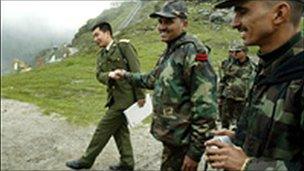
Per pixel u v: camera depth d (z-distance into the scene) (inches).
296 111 71.1
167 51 151.3
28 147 333.1
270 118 73.4
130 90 238.5
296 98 70.8
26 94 553.0
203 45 146.0
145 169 279.7
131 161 261.0
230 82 310.5
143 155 302.7
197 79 142.9
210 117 143.4
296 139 72.1
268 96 74.1
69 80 660.7
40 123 397.7
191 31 1220.5
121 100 241.1
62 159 306.8
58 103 484.7
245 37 76.7
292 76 71.4
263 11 73.6
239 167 71.4
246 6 75.0
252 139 76.1
